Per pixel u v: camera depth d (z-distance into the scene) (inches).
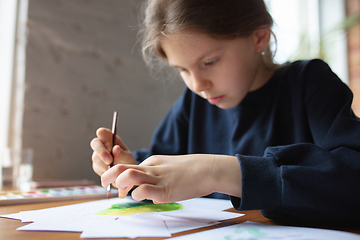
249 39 26.4
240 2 25.5
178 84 61.1
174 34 23.5
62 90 47.6
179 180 16.4
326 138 20.2
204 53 23.8
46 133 45.9
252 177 15.8
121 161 27.7
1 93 45.1
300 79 28.6
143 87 56.5
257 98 31.4
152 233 13.8
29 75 44.8
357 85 78.4
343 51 80.0
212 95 26.3
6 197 24.0
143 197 15.7
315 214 15.5
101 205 21.7
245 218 17.2
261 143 29.6
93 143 25.9
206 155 18.0
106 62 52.4
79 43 49.7
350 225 15.8
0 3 46.1
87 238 13.1
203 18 23.2
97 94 51.1
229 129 33.7
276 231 13.8
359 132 18.8
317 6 86.4
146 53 33.7
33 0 45.6
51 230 14.4
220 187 16.2
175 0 24.4
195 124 36.5
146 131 56.5
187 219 16.9
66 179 47.2
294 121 28.2
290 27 83.1
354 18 70.4
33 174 44.6
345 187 15.6
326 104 24.1
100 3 52.3
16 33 45.6
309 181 15.6
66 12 48.6
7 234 13.8
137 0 56.6
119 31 54.2
